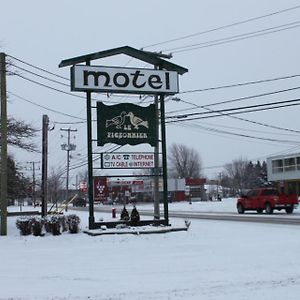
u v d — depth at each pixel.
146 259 13.43
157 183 26.28
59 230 19.77
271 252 14.35
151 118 21.88
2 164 20.81
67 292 9.28
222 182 148.75
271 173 61.69
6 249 15.89
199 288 9.46
